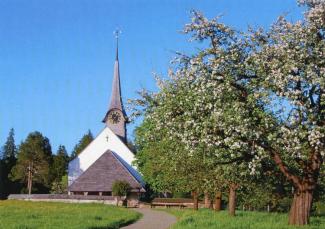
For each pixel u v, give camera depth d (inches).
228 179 1535.4
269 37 1152.8
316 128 1032.2
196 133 1136.2
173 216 1883.6
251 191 1932.8
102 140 4537.4
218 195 2032.5
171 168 1824.6
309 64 1054.4
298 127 1045.2
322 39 1096.8
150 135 1775.3
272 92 1066.7
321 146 1050.1
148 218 1755.7
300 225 1146.0
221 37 1157.1
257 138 1075.3
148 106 1567.4
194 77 1138.0
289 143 1061.1
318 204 2252.7
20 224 1198.3
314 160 1155.9
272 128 1077.1
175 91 1224.8
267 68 1096.8
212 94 1119.0
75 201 3356.3
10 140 7027.6
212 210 2111.2
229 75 1115.9
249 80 1133.7
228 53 1135.6
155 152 2128.4
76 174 4498.0
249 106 1082.1
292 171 1250.6
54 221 1326.3
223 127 1082.7
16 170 4950.8
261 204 2396.7
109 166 4121.6
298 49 1075.3
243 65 1123.3
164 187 2635.3
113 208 2303.2
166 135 1314.0
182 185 2023.9
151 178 2785.4
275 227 1099.9
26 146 5007.4
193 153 1223.5
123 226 1382.9
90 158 4522.6
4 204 2379.4
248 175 1414.9
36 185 5068.9
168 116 1194.6
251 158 1147.3
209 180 1736.0
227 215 1592.0
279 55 1085.8
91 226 1194.0
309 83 1042.1
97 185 4025.6
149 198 4079.7
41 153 5004.9
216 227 1138.7
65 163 5452.8
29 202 2667.3
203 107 1128.8
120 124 5113.2
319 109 1074.7
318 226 1141.1
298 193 1169.4
